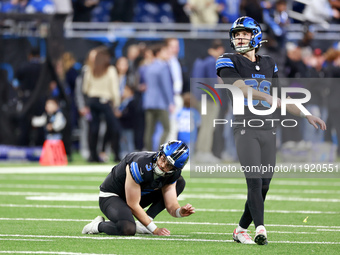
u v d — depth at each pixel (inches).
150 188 867.4
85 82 2228.1
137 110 2294.5
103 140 2287.2
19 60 2274.9
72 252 748.6
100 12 2492.6
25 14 2236.7
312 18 2497.5
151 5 2493.8
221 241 847.7
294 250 777.6
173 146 836.0
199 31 2397.9
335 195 1475.1
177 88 2215.8
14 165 2204.7
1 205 1232.8
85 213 1133.7
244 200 1359.5
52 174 1897.1
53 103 2267.5
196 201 1338.6
